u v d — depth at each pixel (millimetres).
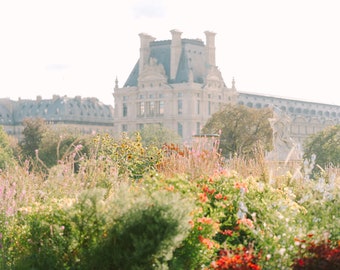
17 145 164125
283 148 45656
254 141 133125
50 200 19703
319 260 14766
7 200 20781
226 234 18625
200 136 31000
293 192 24859
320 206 20328
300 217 19531
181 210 14695
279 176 26531
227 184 21312
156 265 14805
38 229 16562
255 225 19297
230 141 135750
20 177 23812
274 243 16422
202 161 26312
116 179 25344
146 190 18547
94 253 15211
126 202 15352
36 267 15953
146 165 32562
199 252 16625
